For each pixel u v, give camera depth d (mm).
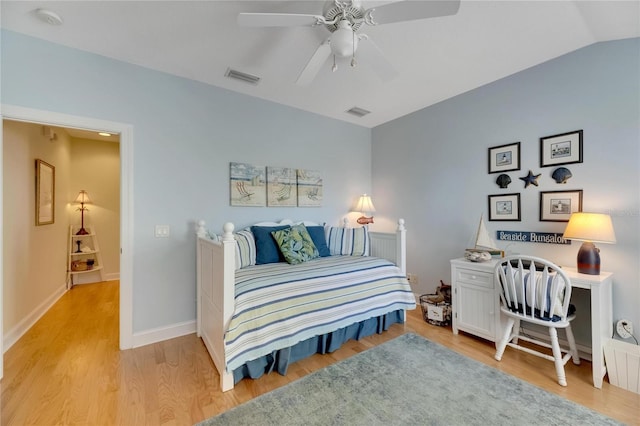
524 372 2016
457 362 2154
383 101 3256
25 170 2783
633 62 2029
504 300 2191
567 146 2330
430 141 3402
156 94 2482
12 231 2506
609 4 1735
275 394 1776
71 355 2230
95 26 1896
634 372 1771
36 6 1694
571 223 2109
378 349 2371
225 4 1715
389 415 1591
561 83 2359
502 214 2748
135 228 2381
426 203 3453
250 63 2402
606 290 1976
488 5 1774
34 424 1503
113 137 4461
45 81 2025
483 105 2891
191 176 2660
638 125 2012
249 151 3025
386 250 3088
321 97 3111
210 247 2209
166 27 1923
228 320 1826
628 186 2049
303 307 2107
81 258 4477
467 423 1525
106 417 1562
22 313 2656
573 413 1594
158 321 2494
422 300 3080
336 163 3801
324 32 2000
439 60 2412
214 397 1742
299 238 2865
